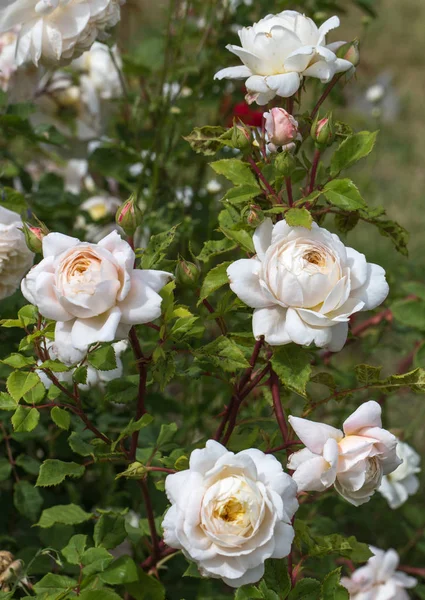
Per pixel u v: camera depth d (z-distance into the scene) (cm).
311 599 43
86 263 38
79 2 56
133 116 85
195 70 83
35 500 59
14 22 56
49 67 59
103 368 42
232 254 77
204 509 37
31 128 69
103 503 71
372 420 41
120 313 38
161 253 47
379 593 66
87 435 54
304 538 46
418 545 78
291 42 44
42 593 47
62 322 39
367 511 79
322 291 39
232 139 46
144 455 54
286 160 44
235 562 37
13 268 53
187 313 44
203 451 38
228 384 50
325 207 49
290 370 43
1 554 48
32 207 79
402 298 79
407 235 50
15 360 43
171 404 67
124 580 47
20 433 61
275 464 39
